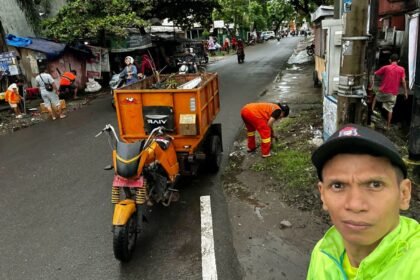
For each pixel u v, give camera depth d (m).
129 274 3.69
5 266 3.97
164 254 3.96
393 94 7.70
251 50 38.97
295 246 3.87
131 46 18.30
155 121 5.22
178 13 21.09
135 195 4.16
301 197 4.85
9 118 11.89
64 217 4.98
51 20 15.78
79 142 8.56
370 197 1.04
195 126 5.04
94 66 17.42
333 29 4.62
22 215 5.11
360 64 3.62
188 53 22.16
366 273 1.10
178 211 4.87
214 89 6.54
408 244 1.08
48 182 6.25
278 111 6.30
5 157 7.86
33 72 15.22
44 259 4.05
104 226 4.67
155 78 7.32
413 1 8.95
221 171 6.12
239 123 9.11
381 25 12.44
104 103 13.70
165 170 4.64
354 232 1.06
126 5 15.92
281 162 6.04
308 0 24.84
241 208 4.79
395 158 1.04
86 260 3.98
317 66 13.02
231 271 3.58
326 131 6.19
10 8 15.98
